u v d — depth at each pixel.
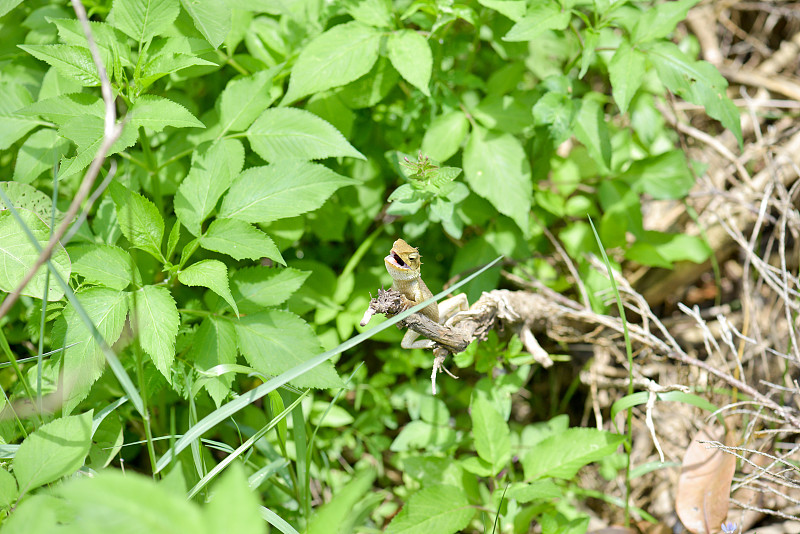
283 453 2.56
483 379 3.08
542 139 3.11
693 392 3.21
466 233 3.64
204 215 2.54
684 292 4.29
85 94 2.43
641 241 3.41
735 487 2.70
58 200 2.83
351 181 2.60
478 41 3.31
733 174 4.21
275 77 3.15
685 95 2.85
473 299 3.17
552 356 3.41
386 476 3.44
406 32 2.88
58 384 2.35
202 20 2.53
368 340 3.74
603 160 3.03
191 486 2.51
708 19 4.63
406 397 3.31
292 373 2.07
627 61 2.85
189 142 2.98
